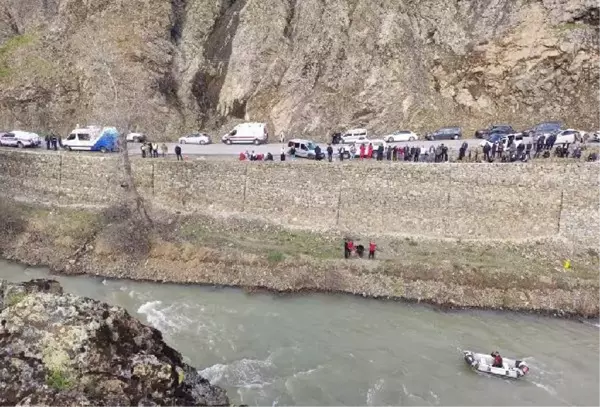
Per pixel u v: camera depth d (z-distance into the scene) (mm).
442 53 52750
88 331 13633
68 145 45656
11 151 43719
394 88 51250
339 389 22688
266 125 51250
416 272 32500
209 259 33906
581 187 35500
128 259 34531
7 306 14680
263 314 29406
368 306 30734
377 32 52906
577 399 22922
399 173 37125
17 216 39469
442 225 36844
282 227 37844
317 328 28078
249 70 54750
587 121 47500
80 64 55562
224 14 59688
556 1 49781
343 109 51406
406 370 24484
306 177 38156
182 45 57688
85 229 37281
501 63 50344
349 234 37031
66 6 58750
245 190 39031
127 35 55688
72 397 12211
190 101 55125
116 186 40719
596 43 48312
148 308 29547
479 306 30891
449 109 50781
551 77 48969
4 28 63125
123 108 44594
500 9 51719
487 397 22734
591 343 27734
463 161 39094
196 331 27188
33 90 54156
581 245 35250
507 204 36312
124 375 13320
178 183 39969
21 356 12953
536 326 29281
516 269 33000
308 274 32750
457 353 26250
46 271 34500
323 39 53344
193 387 15469
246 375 23328
